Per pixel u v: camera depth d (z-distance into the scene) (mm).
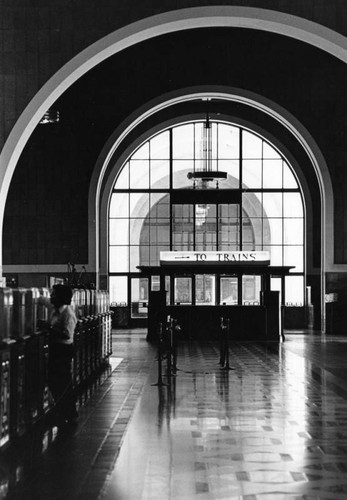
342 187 30453
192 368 17922
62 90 18672
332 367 18234
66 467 7832
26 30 18406
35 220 32781
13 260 32750
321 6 18188
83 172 32531
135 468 7781
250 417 10930
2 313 7996
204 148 36312
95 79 31359
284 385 14680
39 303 10172
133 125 31812
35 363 9594
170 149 36406
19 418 8688
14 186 32750
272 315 27828
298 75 29750
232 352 22625
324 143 30125
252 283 34062
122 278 36844
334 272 30953
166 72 30312
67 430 9836
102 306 18656
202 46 29734
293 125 30031
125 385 14656
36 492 6914
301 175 35562
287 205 36625
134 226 36781
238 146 36406
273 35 29547
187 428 10039
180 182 36531
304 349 23812
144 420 10641
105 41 18312
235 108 34688
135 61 30719
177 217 36750
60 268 32656
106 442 9078
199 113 34438
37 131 32500
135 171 36500
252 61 29672
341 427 10133
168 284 34938
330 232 30734
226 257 29391
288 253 36688
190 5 18188
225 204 36562
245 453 8492
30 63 18438
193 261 29391
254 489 6977
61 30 18391
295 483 7188
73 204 32625
